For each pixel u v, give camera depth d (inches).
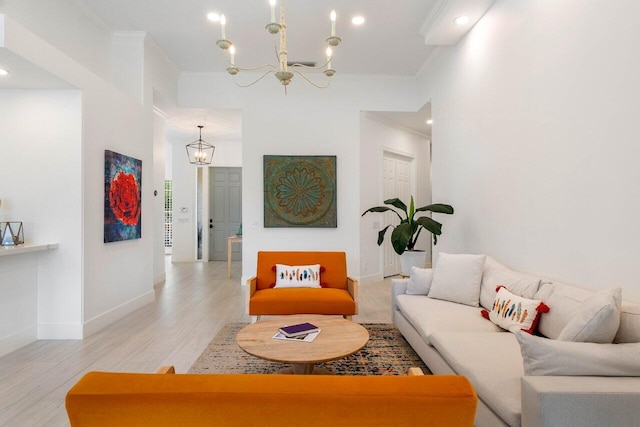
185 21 160.6
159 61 190.5
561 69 96.0
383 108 222.4
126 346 119.0
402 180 270.5
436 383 28.4
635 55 74.2
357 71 215.9
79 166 126.7
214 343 121.6
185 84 217.2
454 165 166.4
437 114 189.5
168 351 114.5
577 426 44.9
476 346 76.2
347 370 100.3
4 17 93.8
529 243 110.2
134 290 164.9
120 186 150.1
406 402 27.0
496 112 129.6
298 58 196.9
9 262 115.0
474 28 146.6
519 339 56.6
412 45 182.5
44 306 125.6
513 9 118.5
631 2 75.0
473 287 113.2
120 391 27.3
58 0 136.8
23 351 114.3
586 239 87.5
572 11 91.9
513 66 118.6
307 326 93.5
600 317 58.0
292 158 215.0
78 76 124.8
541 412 45.4
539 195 105.4
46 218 125.6
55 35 135.7
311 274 141.5
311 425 27.4
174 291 205.9
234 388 27.5
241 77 218.7
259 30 168.2
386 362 105.8
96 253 135.8
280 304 123.3
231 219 348.2
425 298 120.9
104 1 145.6
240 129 285.0
